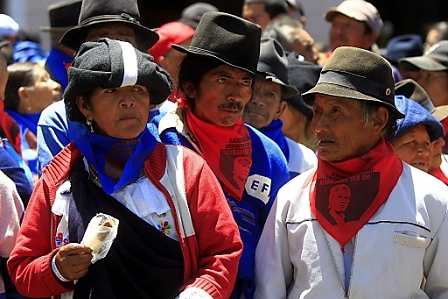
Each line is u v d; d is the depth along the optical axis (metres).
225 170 5.04
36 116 7.48
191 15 8.70
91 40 5.96
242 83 5.06
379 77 4.66
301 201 4.81
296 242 4.75
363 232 4.58
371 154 4.71
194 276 4.38
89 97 4.38
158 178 4.43
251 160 5.15
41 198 4.45
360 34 9.45
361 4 9.57
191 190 4.44
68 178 4.48
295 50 8.43
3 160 5.38
